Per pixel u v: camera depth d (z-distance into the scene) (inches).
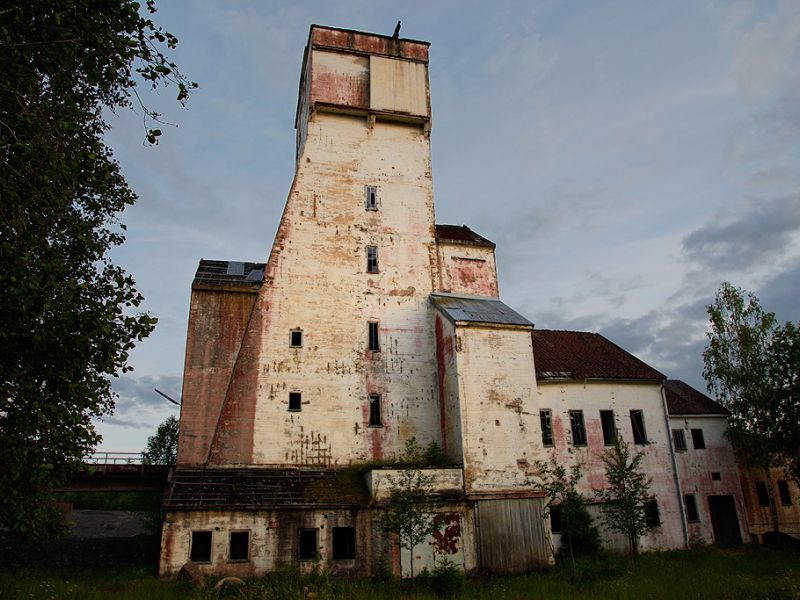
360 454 1098.1
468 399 1072.8
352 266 1228.5
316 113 1322.6
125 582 814.5
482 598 778.8
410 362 1190.9
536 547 1007.0
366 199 1291.8
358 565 924.6
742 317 1461.6
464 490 1006.4
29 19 475.2
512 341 1139.3
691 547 1231.5
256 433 1056.8
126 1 485.7
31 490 629.9
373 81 1386.6
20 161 510.6
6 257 477.4
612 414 1288.1
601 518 1177.4
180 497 911.7
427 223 1315.2
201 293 1136.8
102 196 733.9
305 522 932.0
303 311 1163.3
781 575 877.8
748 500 1380.4
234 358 1104.2
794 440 1296.8
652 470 1268.5
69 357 510.3
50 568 983.0
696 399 1493.6
